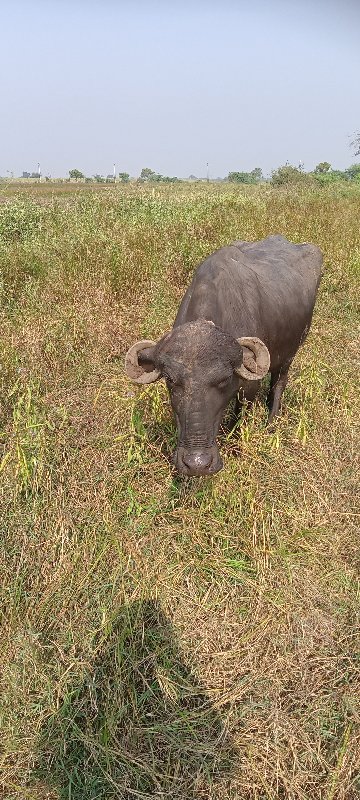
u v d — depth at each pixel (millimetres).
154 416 1801
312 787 1124
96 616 1352
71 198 6309
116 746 1154
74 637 1312
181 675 1267
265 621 1366
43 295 2768
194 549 1517
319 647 1346
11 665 1278
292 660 1310
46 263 3139
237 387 1562
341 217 5117
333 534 1619
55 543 1479
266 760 1129
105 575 1440
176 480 1660
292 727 1188
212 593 1438
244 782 1117
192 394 1375
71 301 2775
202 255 3336
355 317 3262
